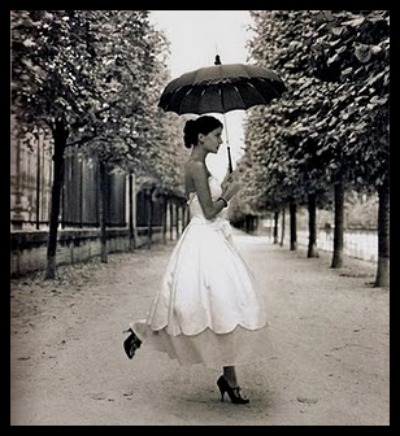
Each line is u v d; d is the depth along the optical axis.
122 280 14.71
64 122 11.62
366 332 7.63
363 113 6.94
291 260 22.39
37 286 12.66
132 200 28.53
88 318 8.85
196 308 4.28
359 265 19.59
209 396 4.75
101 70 10.88
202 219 4.60
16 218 13.90
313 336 7.34
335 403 4.55
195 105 5.24
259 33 13.54
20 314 9.12
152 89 16.16
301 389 4.93
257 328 4.32
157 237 42.44
